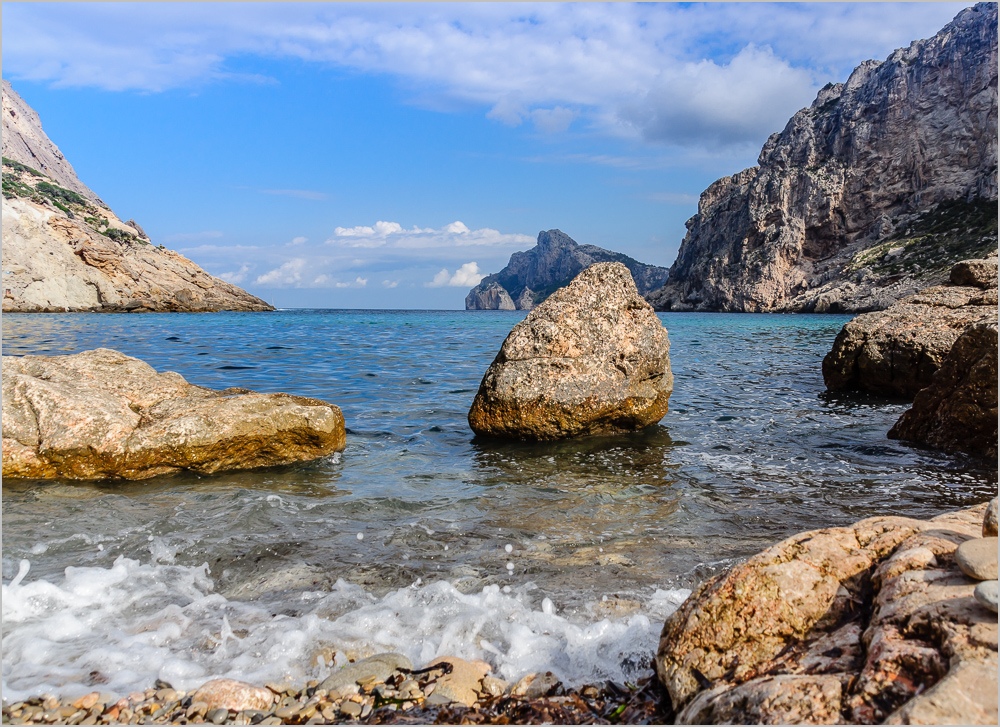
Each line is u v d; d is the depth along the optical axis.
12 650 4.71
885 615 3.31
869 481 8.91
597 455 10.45
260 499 8.14
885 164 128.00
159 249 103.88
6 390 9.51
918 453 10.43
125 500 8.17
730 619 3.75
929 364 15.39
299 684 4.35
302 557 6.42
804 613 3.69
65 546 6.68
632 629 4.89
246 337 34.50
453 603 5.41
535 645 4.76
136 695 4.16
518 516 7.59
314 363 21.38
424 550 6.59
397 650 4.77
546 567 6.13
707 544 6.69
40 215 86.62
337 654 4.69
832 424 12.74
